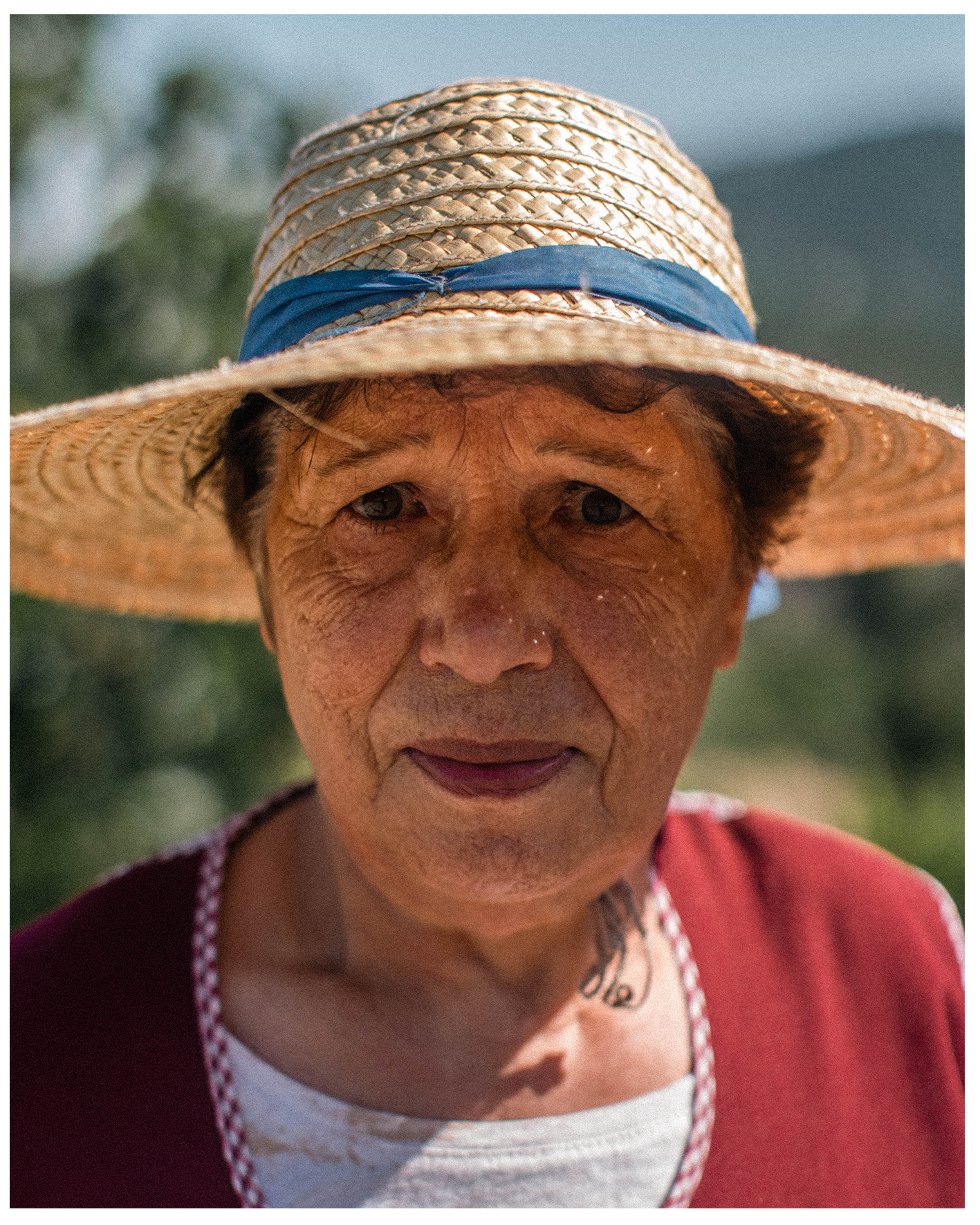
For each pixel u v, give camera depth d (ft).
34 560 4.87
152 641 10.06
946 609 32.78
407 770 3.22
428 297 3.08
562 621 3.16
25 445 3.80
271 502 3.59
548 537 3.24
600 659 3.18
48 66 9.36
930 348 45.93
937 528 4.99
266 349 3.50
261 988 3.84
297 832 4.32
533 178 3.21
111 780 9.93
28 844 9.45
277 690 10.73
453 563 3.12
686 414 3.33
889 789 26.68
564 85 3.44
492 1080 3.68
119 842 9.75
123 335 9.60
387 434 3.09
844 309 49.70
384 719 3.20
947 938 4.93
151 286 9.62
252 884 4.16
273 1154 3.57
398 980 3.79
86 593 5.11
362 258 3.22
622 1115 3.68
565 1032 3.83
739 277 3.82
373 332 2.92
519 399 3.04
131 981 3.92
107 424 3.71
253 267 3.93
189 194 9.86
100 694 9.89
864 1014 4.42
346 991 3.78
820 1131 4.01
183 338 9.75
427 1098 3.62
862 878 4.92
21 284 9.41
